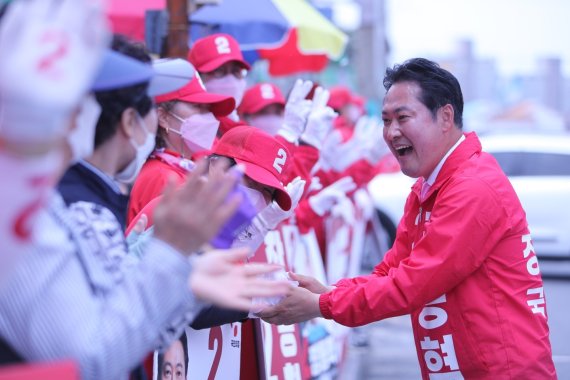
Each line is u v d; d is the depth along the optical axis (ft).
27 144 5.33
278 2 22.93
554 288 36.83
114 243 7.20
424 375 11.25
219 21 21.29
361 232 26.66
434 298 10.76
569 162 39.52
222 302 6.50
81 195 7.41
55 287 6.19
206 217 6.55
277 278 11.59
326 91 17.88
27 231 5.59
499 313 10.70
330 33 23.79
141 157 7.72
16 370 5.57
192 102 13.19
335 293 11.09
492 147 40.27
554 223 38.75
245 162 11.53
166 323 6.74
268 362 15.14
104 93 7.27
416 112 11.20
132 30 17.26
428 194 11.25
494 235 10.70
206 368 11.57
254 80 33.81
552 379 10.94
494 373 10.62
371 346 28.40
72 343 6.11
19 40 5.28
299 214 18.72
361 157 24.20
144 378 8.57
